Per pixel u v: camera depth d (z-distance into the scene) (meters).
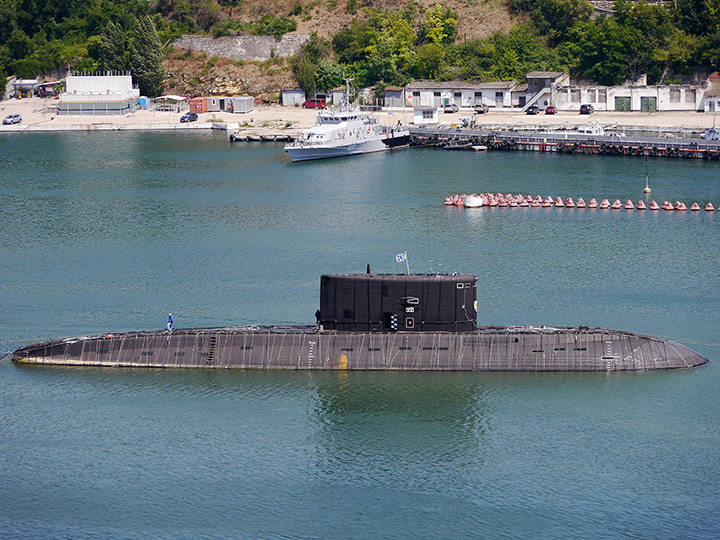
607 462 178.00
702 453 180.25
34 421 192.62
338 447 184.12
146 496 168.88
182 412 196.50
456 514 163.38
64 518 162.75
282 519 162.62
